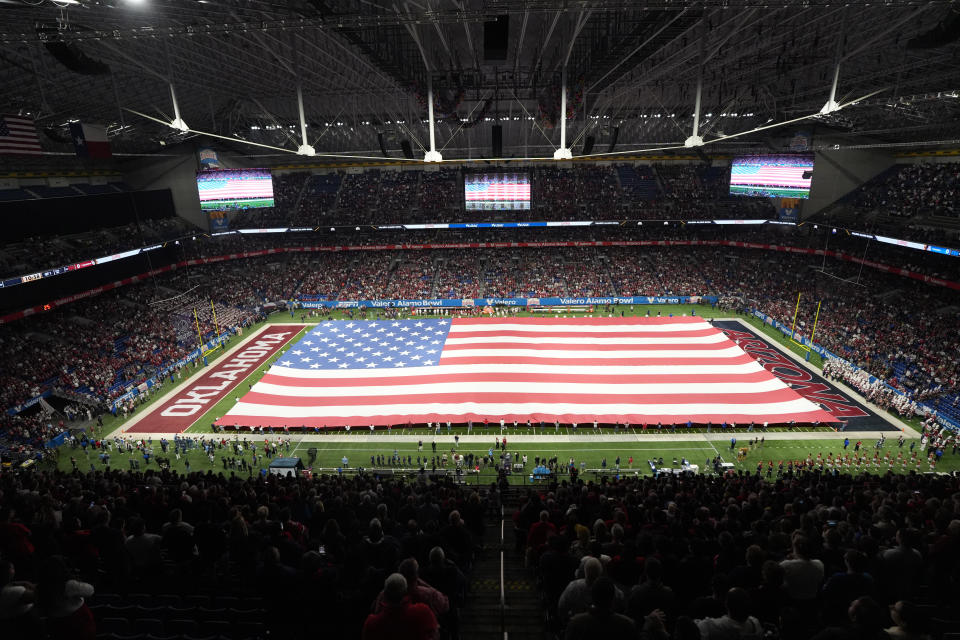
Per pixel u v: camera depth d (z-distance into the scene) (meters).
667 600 7.24
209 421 48.50
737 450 41.84
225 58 44.59
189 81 49.19
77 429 46.44
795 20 37.78
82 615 6.76
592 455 41.56
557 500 18.19
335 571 8.74
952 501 14.21
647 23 30.89
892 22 37.31
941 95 42.25
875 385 49.69
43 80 40.44
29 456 41.12
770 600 7.39
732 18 33.84
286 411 48.25
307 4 28.41
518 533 14.64
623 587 9.07
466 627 10.88
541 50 40.03
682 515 15.41
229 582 11.09
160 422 48.41
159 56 41.41
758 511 16.00
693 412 46.44
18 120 36.19
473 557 14.28
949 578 8.95
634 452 41.91
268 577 8.42
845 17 24.03
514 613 11.35
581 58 45.59
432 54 42.47
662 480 23.70
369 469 39.62
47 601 6.56
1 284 47.44
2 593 6.53
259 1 28.09
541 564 9.45
